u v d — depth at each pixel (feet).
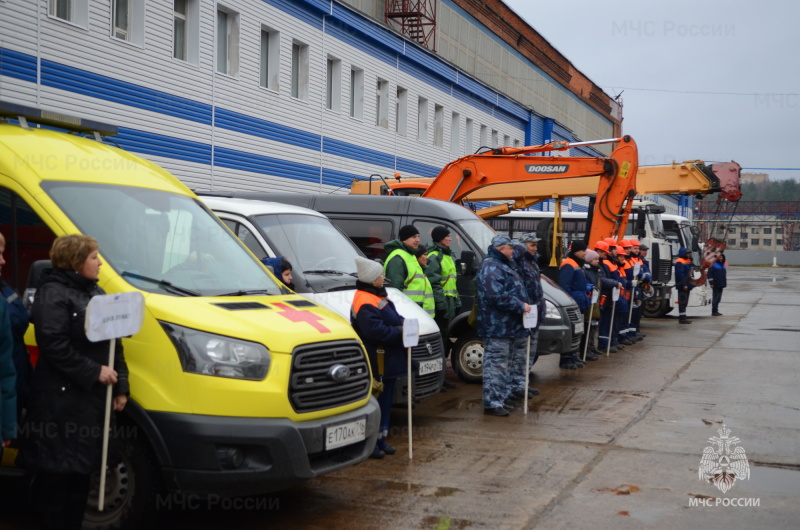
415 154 101.19
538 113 145.79
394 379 24.30
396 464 23.30
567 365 42.50
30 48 46.98
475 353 37.60
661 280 76.38
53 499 15.24
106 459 15.42
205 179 63.36
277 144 72.84
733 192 68.13
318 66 79.20
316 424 17.51
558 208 59.21
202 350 16.60
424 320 28.35
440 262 34.71
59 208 17.80
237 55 66.80
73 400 14.96
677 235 82.53
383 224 37.88
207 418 16.35
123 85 54.39
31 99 47.19
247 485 16.58
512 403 31.78
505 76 137.90
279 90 72.95
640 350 51.65
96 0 51.85
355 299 23.94
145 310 16.85
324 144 80.64
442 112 109.29
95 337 14.74
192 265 19.12
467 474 22.31
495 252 30.55
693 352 50.55
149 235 18.88
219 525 18.02
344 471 22.50
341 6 81.66
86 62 51.16
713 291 80.64
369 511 19.06
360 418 18.71
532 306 30.25
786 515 19.17
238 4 66.44
